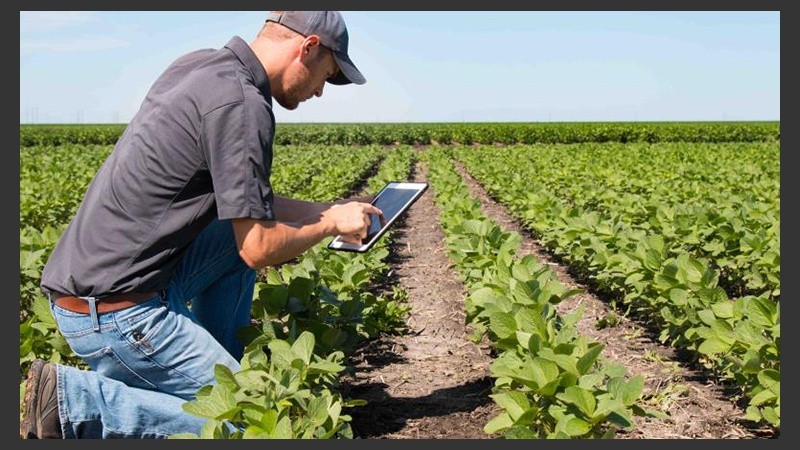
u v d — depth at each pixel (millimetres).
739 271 7625
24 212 11234
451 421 4785
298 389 4055
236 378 3887
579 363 4004
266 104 4137
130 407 4082
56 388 3994
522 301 4973
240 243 4129
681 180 14570
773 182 13094
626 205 10625
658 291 6160
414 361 5961
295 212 5145
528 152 28312
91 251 4078
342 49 4480
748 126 47438
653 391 5266
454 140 45688
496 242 7195
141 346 4129
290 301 5152
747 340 4801
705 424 4738
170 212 4070
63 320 4207
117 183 4074
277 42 4367
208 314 4910
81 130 47875
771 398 4367
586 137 45844
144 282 4102
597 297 7828
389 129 46969
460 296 7945
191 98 4020
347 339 5336
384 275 9062
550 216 9820
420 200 16375
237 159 3994
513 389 4352
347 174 17578
